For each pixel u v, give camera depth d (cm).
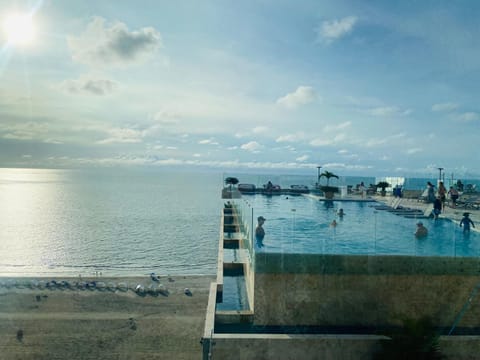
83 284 3519
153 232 7812
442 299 1024
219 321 1036
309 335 958
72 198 15512
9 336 2498
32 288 3384
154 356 2308
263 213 1202
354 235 1052
